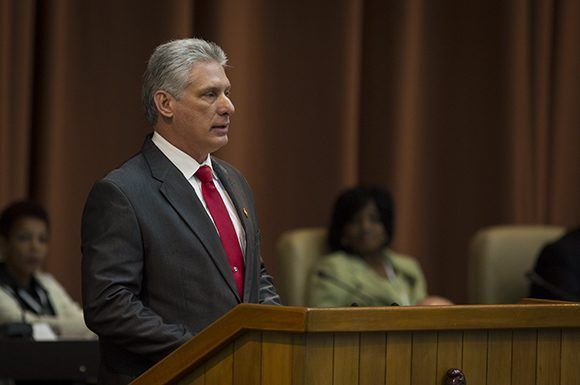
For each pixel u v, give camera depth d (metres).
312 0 12.95
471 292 11.45
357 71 13.02
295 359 4.35
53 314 10.23
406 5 13.29
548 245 10.66
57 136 11.74
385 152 13.40
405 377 4.51
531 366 4.75
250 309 4.46
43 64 11.72
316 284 10.98
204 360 4.68
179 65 5.65
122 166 5.70
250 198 6.17
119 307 5.31
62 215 11.86
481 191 13.81
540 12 13.84
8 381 8.45
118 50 12.01
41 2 11.73
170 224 5.56
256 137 12.82
